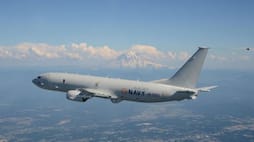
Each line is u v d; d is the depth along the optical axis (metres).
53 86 126.69
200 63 109.19
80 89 116.81
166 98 110.00
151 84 111.19
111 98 114.69
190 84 110.50
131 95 112.69
